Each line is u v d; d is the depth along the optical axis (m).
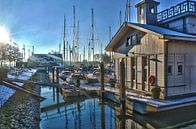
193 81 14.44
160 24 19.17
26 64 64.88
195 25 16.83
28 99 16.41
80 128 11.07
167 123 11.18
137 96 13.94
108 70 37.31
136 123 11.62
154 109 11.16
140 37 15.66
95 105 16.58
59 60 78.19
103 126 11.34
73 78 26.34
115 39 18.72
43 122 12.21
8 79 15.50
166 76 13.02
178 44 13.67
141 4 19.20
